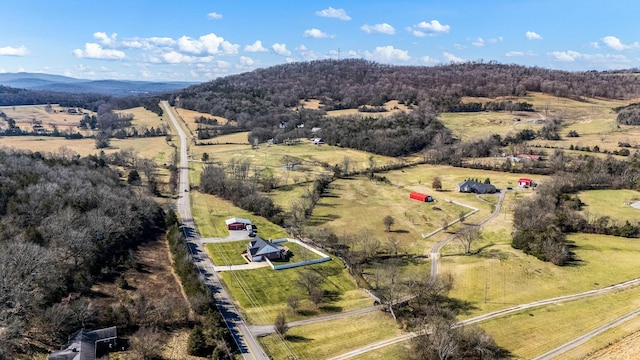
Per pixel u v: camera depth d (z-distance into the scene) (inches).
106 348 2760.8
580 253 4284.0
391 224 5265.8
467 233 4638.3
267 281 3922.2
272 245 4488.2
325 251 4586.6
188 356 2795.3
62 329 2815.0
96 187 5027.1
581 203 5418.3
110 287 3511.3
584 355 2758.4
